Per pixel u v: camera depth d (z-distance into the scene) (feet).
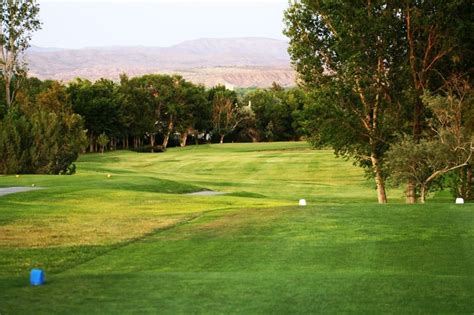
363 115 96.94
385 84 95.04
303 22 99.14
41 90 305.94
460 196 91.35
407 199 91.35
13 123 142.92
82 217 60.95
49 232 51.26
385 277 30.12
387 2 91.81
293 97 389.19
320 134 100.37
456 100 79.15
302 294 26.09
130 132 369.91
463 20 92.94
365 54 92.89
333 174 194.70
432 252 38.75
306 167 209.97
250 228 49.96
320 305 24.21
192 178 173.27
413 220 50.16
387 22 91.40
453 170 84.64
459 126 77.77
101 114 336.08
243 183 160.15
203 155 267.80
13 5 198.39
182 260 38.91
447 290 26.86
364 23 90.43
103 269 36.83
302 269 34.86
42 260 39.91
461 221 49.14
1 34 200.23
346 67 94.94
